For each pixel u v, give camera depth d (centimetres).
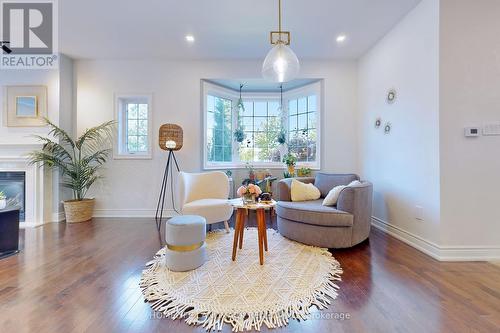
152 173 411
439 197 237
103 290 181
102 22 296
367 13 281
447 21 233
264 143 487
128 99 419
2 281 194
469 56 233
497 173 234
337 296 174
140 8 269
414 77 271
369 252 256
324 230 261
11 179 366
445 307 161
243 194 246
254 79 420
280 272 209
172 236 211
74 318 150
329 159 413
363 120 390
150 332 139
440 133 236
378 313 155
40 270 213
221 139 465
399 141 298
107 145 409
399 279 198
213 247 266
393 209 310
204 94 418
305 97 455
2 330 140
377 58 348
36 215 363
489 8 232
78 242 285
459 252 235
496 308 159
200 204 300
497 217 234
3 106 379
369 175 371
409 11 277
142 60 409
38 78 380
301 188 333
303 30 317
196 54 392
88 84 406
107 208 411
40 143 364
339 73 412
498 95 232
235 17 288
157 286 186
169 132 386
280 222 303
